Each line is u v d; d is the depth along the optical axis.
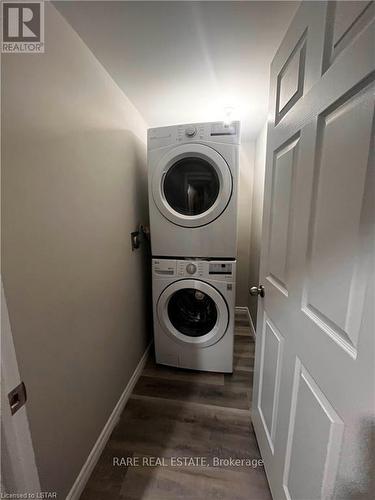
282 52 0.88
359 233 0.47
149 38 0.97
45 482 0.82
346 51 0.50
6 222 0.65
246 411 1.43
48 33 0.79
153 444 1.22
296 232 0.75
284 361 0.85
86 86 1.02
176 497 0.99
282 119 0.88
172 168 1.56
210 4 0.81
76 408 0.99
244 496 0.99
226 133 1.42
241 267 2.75
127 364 1.55
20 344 0.71
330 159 0.57
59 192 0.86
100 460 1.14
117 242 1.37
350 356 0.49
